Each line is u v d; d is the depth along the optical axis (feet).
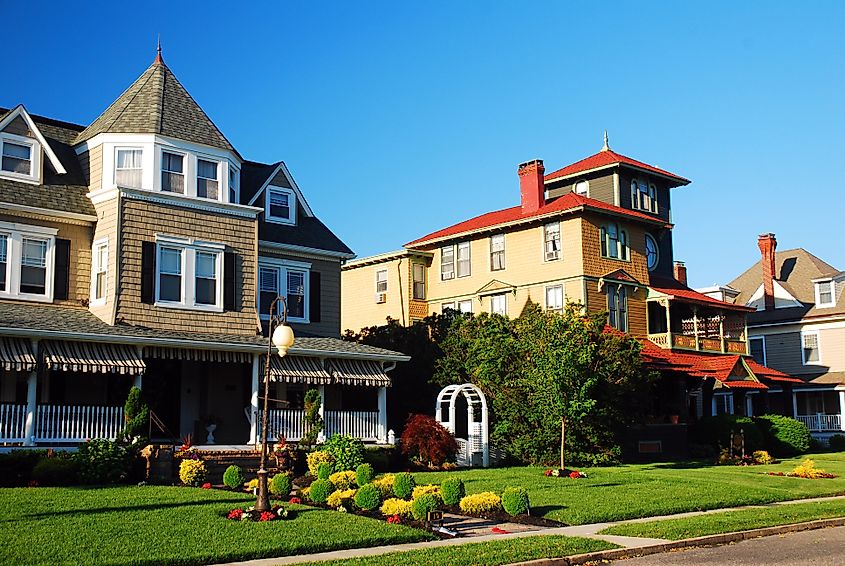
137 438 74.02
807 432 137.39
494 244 146.41
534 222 138.92
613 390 101.76
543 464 101.14
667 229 152.25
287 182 109.40
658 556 49.06
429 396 115.85
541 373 94.84
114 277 82.79
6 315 75.00
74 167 91.09
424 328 121.90
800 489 83.71
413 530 52.37
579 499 69.36
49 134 93.86
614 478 86.28
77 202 87.10
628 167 148.46
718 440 127.13
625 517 62.64
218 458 79.00
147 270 84.84
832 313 170.81
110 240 84.48
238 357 86.79
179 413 91.50
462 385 102.12
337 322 110.83
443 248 155.02
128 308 82.84
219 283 90.48
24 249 83.35
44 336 73.15
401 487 62.39
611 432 103.30
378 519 56.29
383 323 156.56
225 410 95.04
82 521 49.60
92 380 85.56
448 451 93.86
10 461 66.08
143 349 80.02
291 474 77.00
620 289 137.69
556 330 96.53
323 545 47.16
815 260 189.98
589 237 134.10
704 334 149.59
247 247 93.81
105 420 77.25
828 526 62.90
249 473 76.28
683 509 66.64
